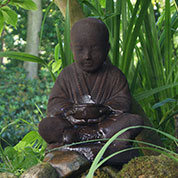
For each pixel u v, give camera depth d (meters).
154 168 1.65
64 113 1.93
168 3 2.57
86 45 1.89
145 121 2.40
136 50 2.88
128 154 1.78
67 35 2.31
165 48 2.74
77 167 1.69
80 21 1.92
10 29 7.62
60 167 1.70
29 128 5.06
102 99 1.96
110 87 1.97
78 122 1.87
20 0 2.46
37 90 6.48
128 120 1.82
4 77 6.62
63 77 2.03
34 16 7.27
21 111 5.97
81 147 1.79
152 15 2.82
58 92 2.00
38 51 7.38
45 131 1.85
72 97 1.98
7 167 2.24
